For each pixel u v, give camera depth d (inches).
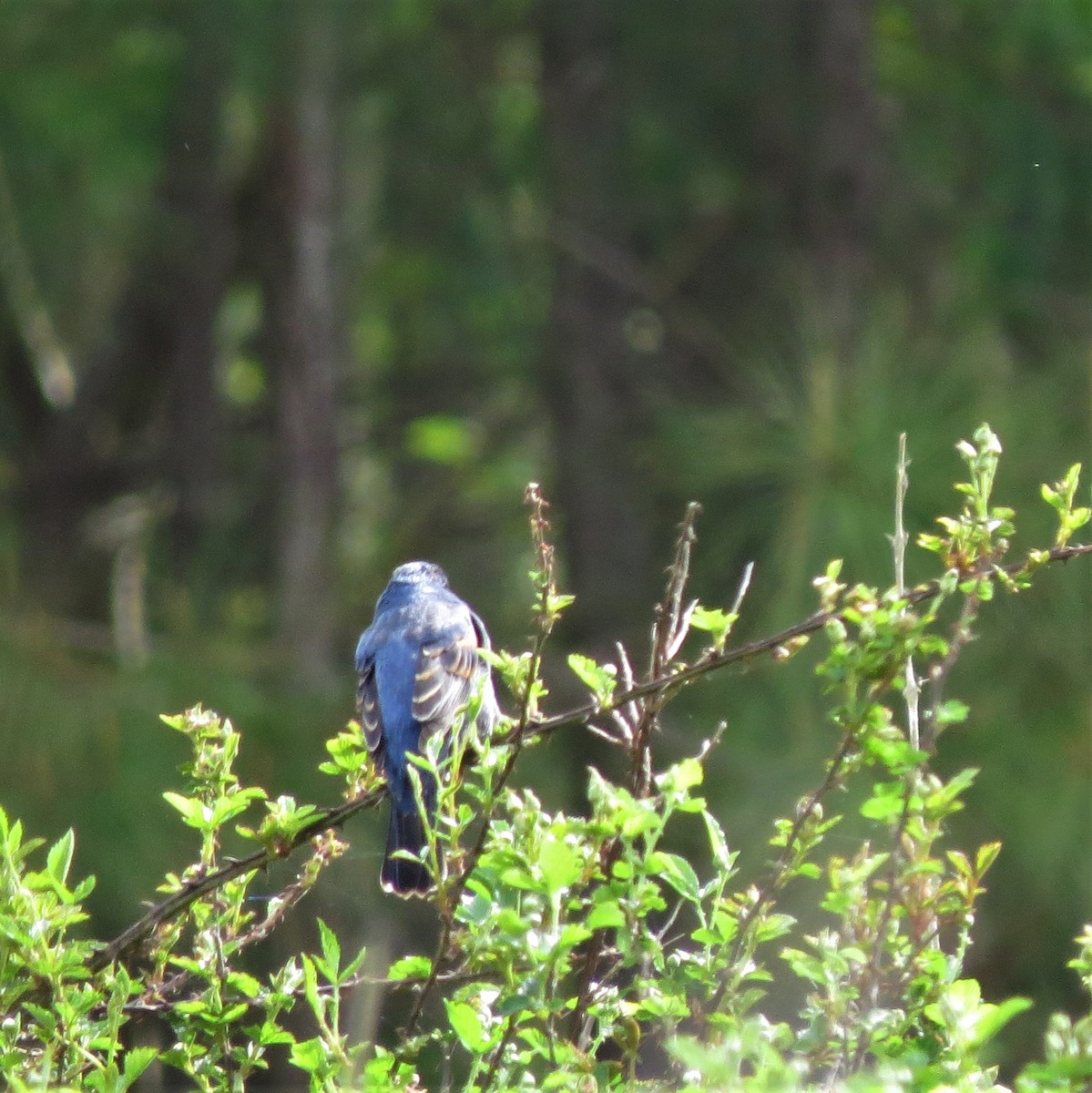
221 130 706.8
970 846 422.0
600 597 661.3
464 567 792.9
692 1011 199.8
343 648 709.9
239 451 792.3
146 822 410.0
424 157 739.4
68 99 637.3
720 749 424.5
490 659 206.2
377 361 888.9
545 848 181.5
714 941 201.0
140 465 770.8
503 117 761.0
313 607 695.7
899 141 670.5
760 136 687.7
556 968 186.1
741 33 671.1
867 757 186.5
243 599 710.5
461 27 723.4
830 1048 194.2
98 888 404.8
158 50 647.8
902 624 184.1
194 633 496.1
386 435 835.4
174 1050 213.9
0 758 410.0
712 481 462.3
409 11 699.4
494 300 791.7
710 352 685.9
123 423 803.4
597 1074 196.4
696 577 490.0
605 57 703.7
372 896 475.5
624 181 713.6
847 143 663.1
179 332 772.0
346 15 636.1
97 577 659.4
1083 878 418.6
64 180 686.5
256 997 215.6
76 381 816.9
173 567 656.4
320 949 469.1
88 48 639.8
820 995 203.3
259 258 774.5
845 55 666.8
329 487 743.1
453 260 768.9
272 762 450.3
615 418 700.0
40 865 401.7
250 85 668.1
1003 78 654.5
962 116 658.8
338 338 778.8
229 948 221.3
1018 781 418.0
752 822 408.8
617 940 188.1
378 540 814.5
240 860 223.9
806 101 666.8
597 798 187.3
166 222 731.4
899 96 679.7
